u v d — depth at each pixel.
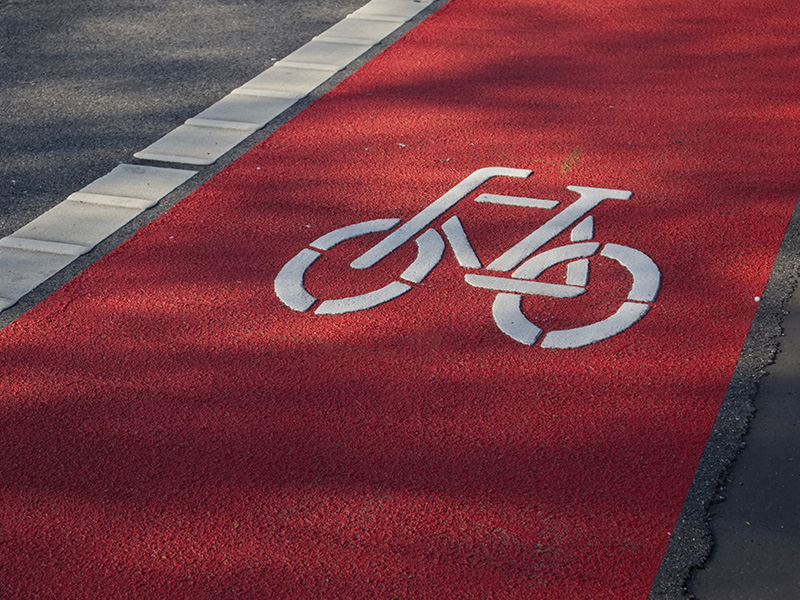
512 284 4.46
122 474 3.43
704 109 6.21
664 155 5.64
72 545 3.15
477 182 5.43
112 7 8.53
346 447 3.51
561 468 3.36
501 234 4.90
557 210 5.10
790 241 4.69
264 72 7.10
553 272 4.54
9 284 4.61
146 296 4.48
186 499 3.31
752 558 3.00
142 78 7.04
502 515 3.18
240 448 3.53
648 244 4.73
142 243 4.94
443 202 5.24
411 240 4.88
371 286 4.50
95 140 6.12
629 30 7.62
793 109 6.14
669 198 5.16
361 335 4.14
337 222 5.09
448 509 3.21
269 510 3.24
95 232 5.07
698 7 8.06
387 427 3.59
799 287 4.32
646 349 3.96
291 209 5.23
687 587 2.91
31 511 3.29
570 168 5.55
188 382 3.89
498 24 7.89
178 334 4.20
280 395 3.79
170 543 3.13
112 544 3.14
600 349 3.97
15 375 3.97
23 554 3.12
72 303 4.45
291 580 2.98
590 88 6.61
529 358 3.94
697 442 3.46
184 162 5.81
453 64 7.12
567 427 3.55
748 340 3.99
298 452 3.49
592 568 2.97
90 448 3.56
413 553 3.05
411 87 6.77
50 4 8.62
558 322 4.16
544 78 6.81
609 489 3.27
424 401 3.72
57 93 6.82
